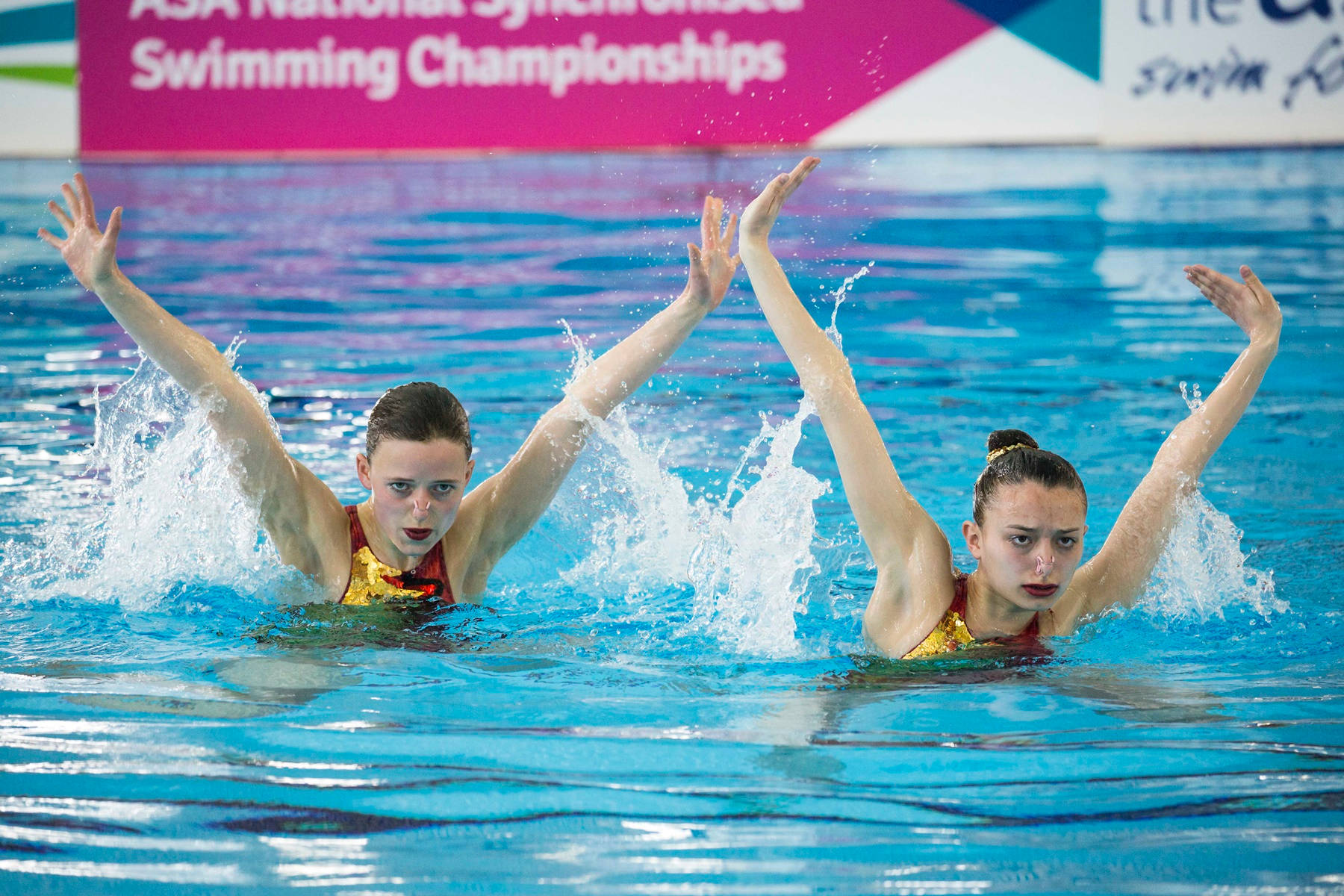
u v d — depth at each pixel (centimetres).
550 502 1241
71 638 1059
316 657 1023
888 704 923
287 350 2300
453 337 2394
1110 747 831
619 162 4125
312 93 4222
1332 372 2098
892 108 4184
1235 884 646
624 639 1100
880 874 657
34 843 686
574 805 737
